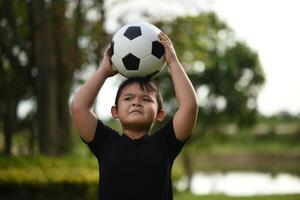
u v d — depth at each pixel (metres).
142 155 4.66
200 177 38.25
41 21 17.62
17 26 19.17
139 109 4.71
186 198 17.08
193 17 20.80
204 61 22.94
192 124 4.66
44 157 15.80
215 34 25.27
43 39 17.70
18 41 18.03
